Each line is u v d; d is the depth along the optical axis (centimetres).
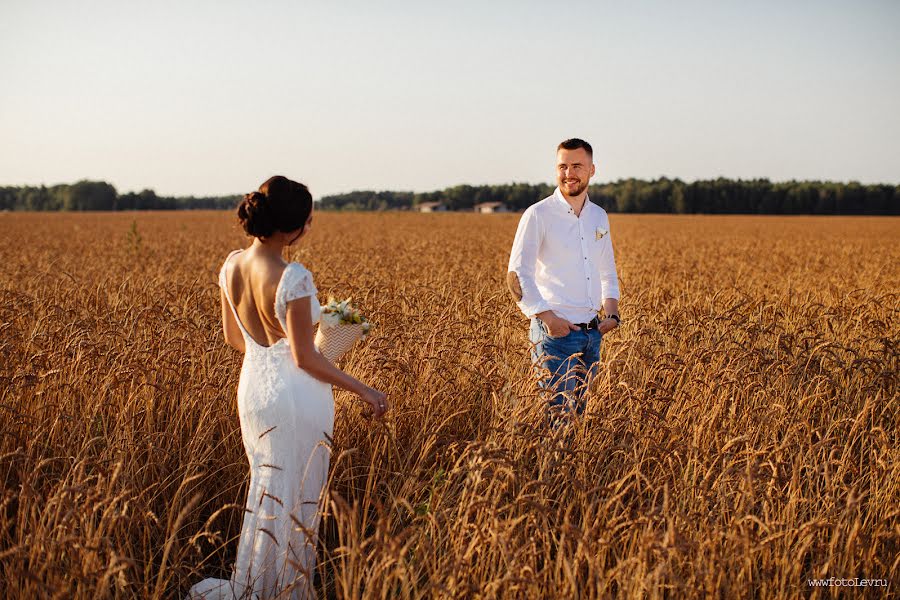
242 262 296
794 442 376
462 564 254
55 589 236
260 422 294
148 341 507
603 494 327
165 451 370
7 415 382
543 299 429
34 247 2298
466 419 442
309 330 281
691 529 298
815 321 698
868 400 411
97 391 419
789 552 299
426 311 649
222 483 382
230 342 324
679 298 823
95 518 305
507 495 315
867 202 10900
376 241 2622
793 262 1825
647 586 248
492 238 2952
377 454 388
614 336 654
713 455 353
